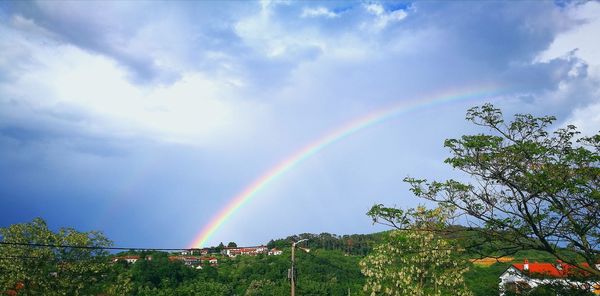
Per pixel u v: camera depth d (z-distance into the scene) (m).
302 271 62.09
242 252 85.12
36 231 32.78
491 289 24.56
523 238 16.22
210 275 67.12
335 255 72.44
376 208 18.19
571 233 15.97
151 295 57.00
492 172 15.96
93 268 34.47
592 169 15.23
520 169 15.74
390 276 30.42
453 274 28.12
